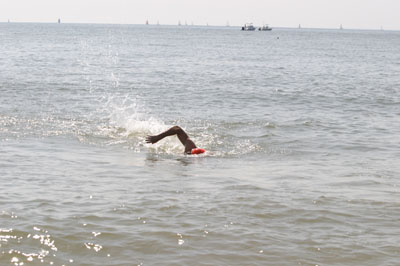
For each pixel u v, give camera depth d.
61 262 5.66
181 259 5.79
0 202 7.46
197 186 8.74
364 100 22.45
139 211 7.31
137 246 6.11
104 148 11.91
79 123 14.80
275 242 6.33
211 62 47.72
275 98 22.48
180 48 77.38
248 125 15.41
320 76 35.59
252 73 36.50
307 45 112.00
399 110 19.61
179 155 11.49
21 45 70.81
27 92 21.14
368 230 6.84
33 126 14.00
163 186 8.68
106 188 8.45
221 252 6.00
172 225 6.80
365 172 10.12
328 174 9.91
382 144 13.19
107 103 19.33
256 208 7.60
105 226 6.68
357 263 5.81
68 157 10.72
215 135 13.78
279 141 13.30
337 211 7.58
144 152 11.66
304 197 8.23
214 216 7.20
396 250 6.18
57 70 32.81
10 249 5.91
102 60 45.09
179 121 15.83
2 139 12.23
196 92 23.80
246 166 10.52
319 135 14.26
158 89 24.61
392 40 186.50
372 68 45.75
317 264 5.76
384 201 8.11
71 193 8.09
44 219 6.84
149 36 149.38
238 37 164.00
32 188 8.28
